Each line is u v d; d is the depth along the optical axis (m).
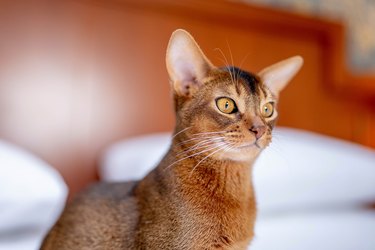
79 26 0.85
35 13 0.82
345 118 1.12
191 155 0.46
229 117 0.45
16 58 0.81
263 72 0.51
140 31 0.90
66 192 0.69
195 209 0.44
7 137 0.81
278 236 0.62
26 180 0.63
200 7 0.92
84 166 0.87
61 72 0.84
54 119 0.84
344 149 0.86
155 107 0.92
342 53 1.08
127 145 0.85
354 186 0.77
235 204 0.45
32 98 0.82
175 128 0.48
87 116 0.87
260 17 0.98
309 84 1.06
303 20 1.03
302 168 0.74
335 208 0.79
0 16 0.80
